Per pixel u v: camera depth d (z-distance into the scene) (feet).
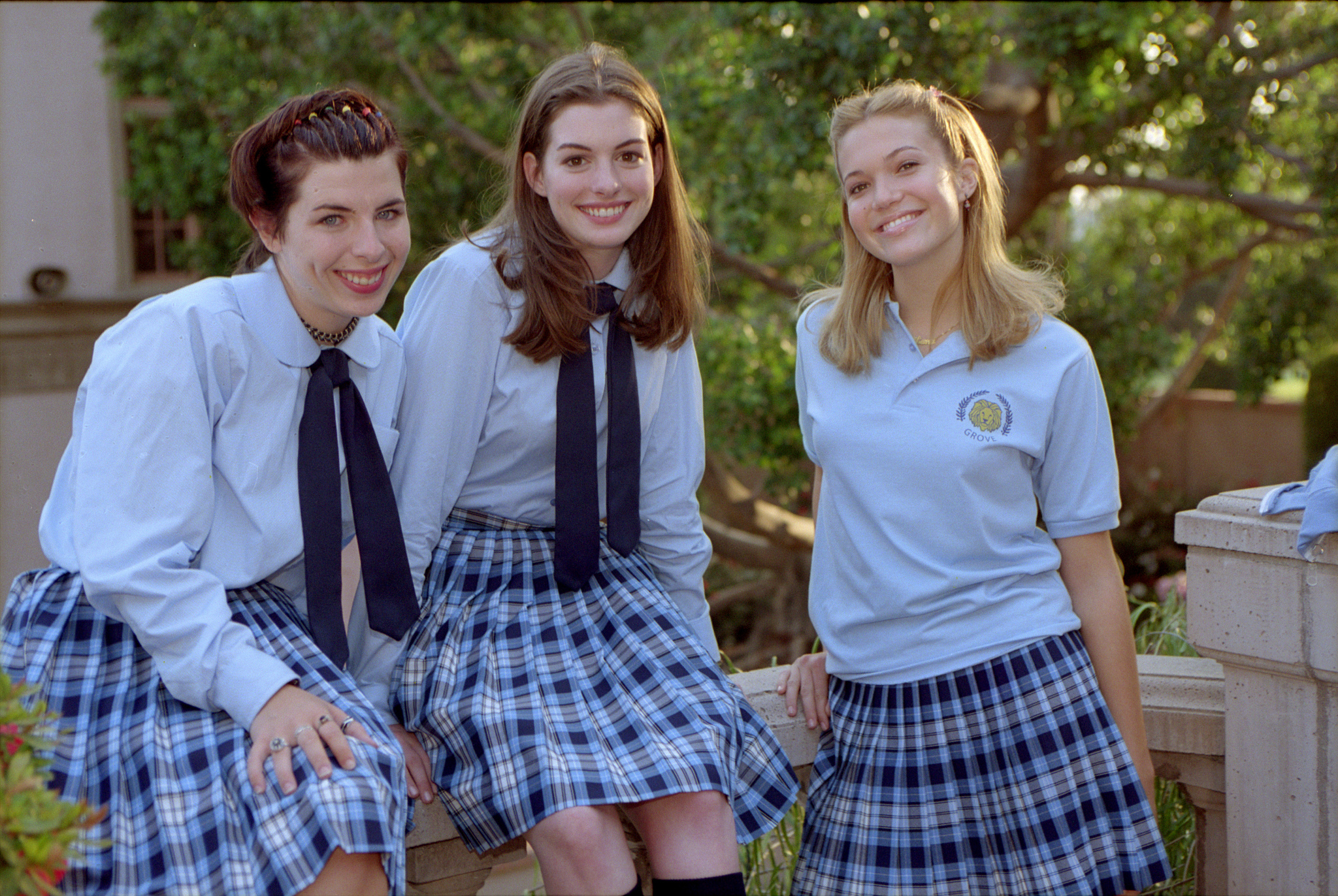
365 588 5.67
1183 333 33.53
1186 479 38.75
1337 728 6.29
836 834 6.27
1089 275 27.96
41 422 26.55
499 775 5.36
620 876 5.12
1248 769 6.70
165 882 4.61
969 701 6.07
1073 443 6.22
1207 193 22.17
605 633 6.10
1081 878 5.88
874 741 6.26
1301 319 28.27
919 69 18.80
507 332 6.11
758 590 28.53
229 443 5.39
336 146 5.27
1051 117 22.65
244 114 21.29
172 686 5.03
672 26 23.03
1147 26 18.49
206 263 23.04
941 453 6.07
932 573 6.10
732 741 5.59
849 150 6.31
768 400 20.02
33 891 3.85
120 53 23.43
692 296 6.61
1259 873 6.72
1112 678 6.32
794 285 23.02
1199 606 6.72
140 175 23.03
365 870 4.68
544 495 6.34
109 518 5.06
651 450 6.72
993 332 6.16
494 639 5.89
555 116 6.02
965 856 6.03
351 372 5.83
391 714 5.96
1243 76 19.83
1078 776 5.98
